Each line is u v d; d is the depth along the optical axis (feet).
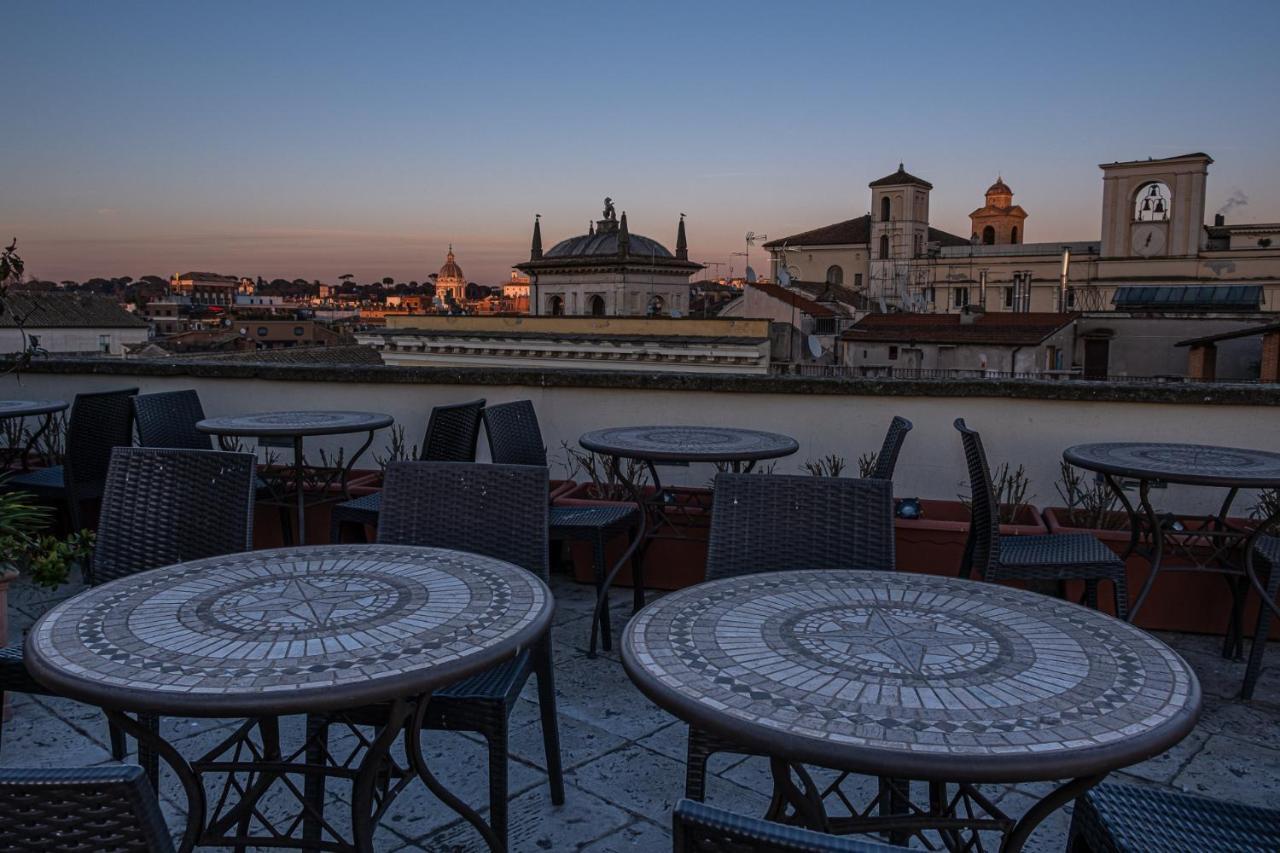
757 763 10.52
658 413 19.70
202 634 6.43
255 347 219.20
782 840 3.31
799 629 6.64
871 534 9.39
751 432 16.30
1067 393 17.21
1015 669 5.89
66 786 3.83
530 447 16.25
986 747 4.83
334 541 15.01
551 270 152.46
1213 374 144.77
